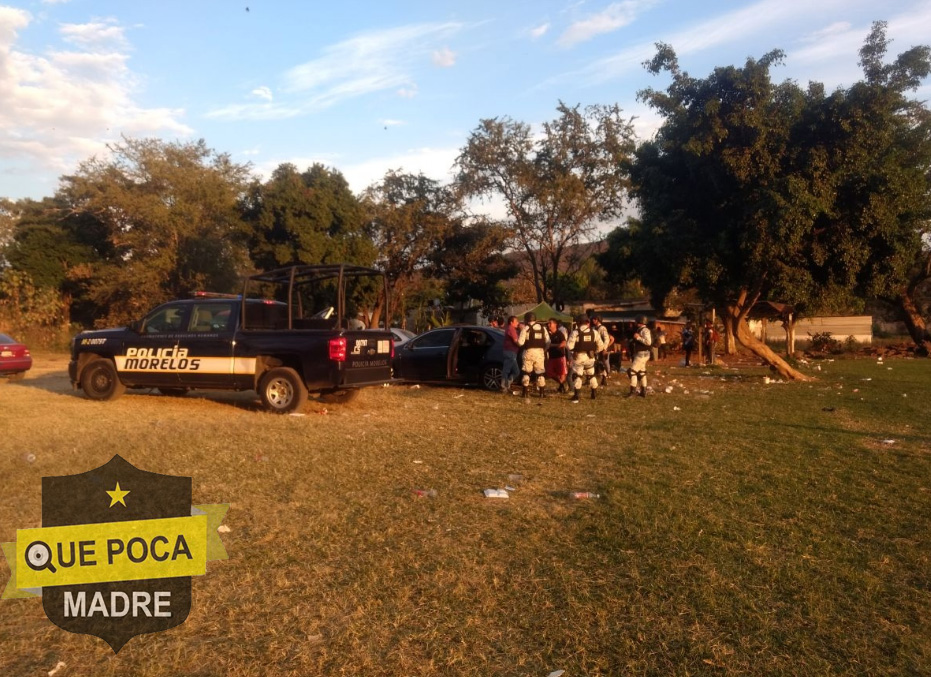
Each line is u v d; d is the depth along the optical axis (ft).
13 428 30.32
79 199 124.57
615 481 21.94
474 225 125.70
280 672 10.87
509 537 16.79
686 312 105.60
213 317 38.55
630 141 116.16
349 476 22.50
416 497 20.15
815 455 26.27
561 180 114.32
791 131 50.67
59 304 115.96
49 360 88.12
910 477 22.79
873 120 48.80
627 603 13.17
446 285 133.59
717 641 11.76
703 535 16.84
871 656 11.31
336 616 12.73
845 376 64.39
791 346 99.86
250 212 114.73
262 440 28.25
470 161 121.49
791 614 12.79
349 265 37.11
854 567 14.93
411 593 13.66
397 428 31.96
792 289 51.39
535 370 45.21
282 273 38.42
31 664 11.17
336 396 41.73
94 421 32.73
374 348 38.29
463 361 49.93
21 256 120.06
